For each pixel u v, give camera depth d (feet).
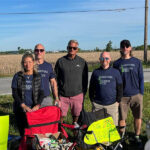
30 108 13.67
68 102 16.62
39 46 15.28
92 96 15.06
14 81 13.64
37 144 11.75
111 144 12.59
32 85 13.58
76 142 12.15
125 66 14.83
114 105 14.53
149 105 24.45
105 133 12.67
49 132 13.20
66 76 16.11
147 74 54.54
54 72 16.34
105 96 14.30
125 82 14.90
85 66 16.72
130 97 15.06
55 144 12.30
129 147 14.87
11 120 20.26
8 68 79.46
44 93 15.14
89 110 22.62
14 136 14.24
